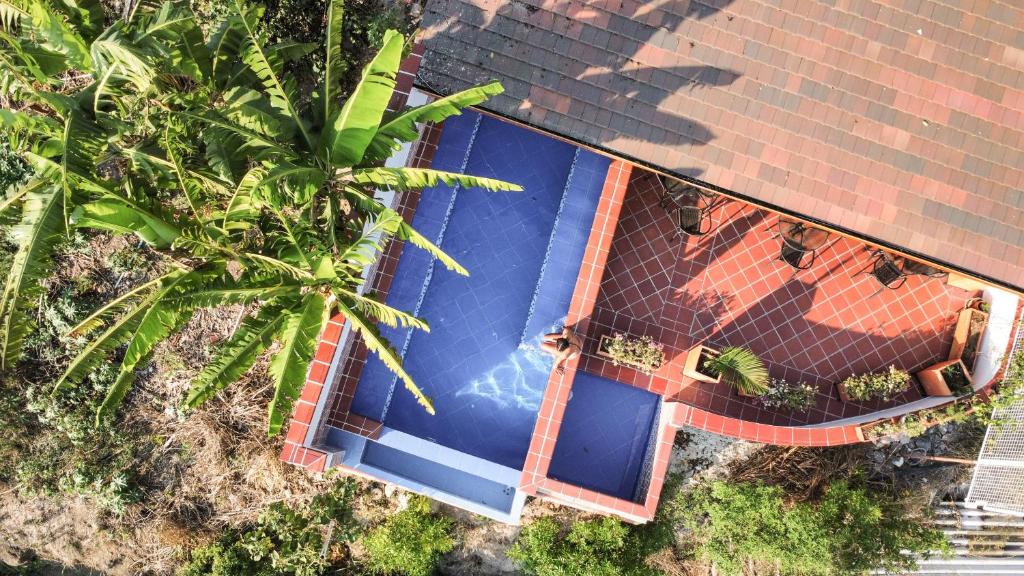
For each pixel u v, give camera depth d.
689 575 15.40
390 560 15.40
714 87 11.17
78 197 9.73
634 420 13.75
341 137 9.26
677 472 15.04
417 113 9.39
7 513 16.55
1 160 14.27
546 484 12.09
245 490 15.91
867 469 14.77
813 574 14.03
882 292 14.06
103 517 16.31
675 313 14.06
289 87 10.08
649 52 11.18
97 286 15.41
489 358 12.97
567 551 14.70
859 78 11.12
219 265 9.86
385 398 12.81
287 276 9.86
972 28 11.07
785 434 12.35
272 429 9.10
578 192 13.01
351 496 15.45
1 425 15.55
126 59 9.21
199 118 9.13
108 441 15.73
